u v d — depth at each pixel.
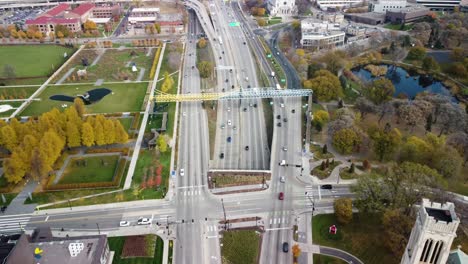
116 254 167.62
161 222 185.50
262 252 168.38
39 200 199.38
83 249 157.50
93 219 187.88
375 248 169.12
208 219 187.00
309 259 164.75
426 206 116.31
